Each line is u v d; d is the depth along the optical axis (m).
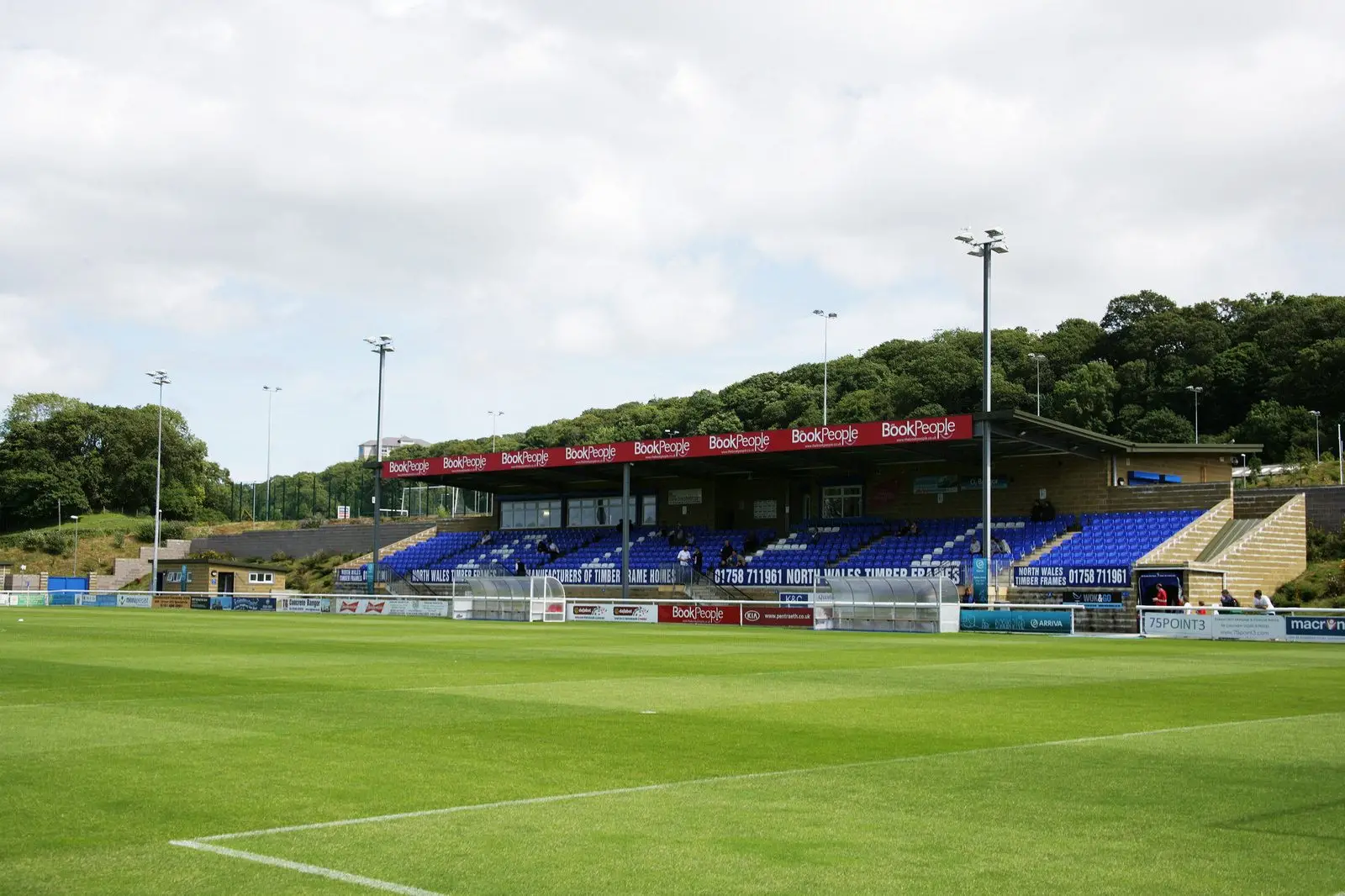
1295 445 103.12
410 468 76.19
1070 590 53.88
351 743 13.28
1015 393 117.31
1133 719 16.14
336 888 7.20
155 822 9.05
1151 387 119.38
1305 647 36.41
